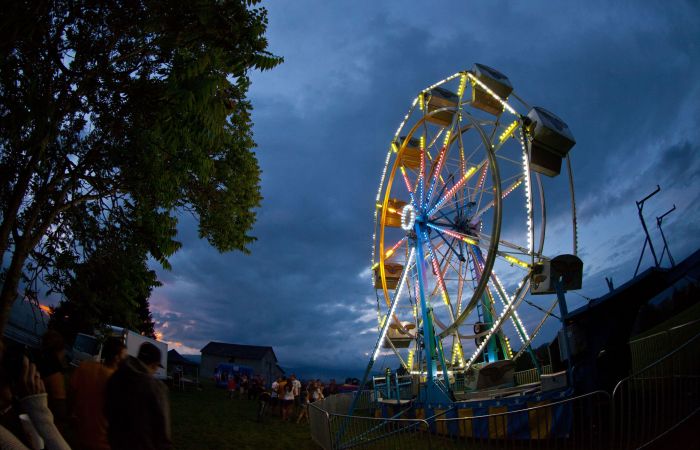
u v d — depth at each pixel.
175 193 11.30
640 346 10.69
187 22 7.21
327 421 9.95
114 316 11.30
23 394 3.88
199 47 7.44
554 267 11.71
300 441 12.38
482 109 17.91
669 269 9.03
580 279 11.77
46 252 10.30
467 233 17.53
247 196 13.66
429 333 14.66
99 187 9.58
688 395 7.46
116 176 10.05
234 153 13.09
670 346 9.50
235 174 13.17
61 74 7.58
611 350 9.27
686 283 11.88
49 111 6.99
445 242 18.00
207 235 13.52
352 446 9.52
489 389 14.30
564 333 10.20
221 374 41.97
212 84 6.68
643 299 9.32
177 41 7.34
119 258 10.98
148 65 8.31
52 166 9.02
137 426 3.14
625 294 9.18
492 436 9.98
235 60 7.38
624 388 8.76
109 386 3.32
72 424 4.28
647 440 6.82
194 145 9.59
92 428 3.86
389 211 21.41
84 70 7.65
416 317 17.19
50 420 3.89
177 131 7.11
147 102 7.96
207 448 10.59
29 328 16.06
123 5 7.52
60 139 8.95
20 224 9.66
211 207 12.92
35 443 3.83
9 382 3.89
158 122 7.03
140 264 11.91
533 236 13.84
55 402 4.45
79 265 10.57
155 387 3.30
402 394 18.92
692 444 6.25
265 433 13.47
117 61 8.05
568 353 9.95
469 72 17.77
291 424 16.16
